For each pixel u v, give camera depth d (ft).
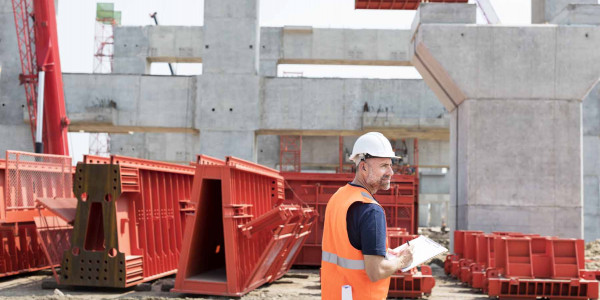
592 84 61.82
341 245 10.37
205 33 84.48
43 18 68.39
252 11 84.43
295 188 52.24
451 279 45.42
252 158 83.46
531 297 33.88
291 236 35.86
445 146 130.82
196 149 133.69
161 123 86.58
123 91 87.51
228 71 84.07
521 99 62.08
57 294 32.22
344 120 87.25
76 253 34.17
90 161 34.17
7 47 85.61
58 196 42.65
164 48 142.61
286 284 39.22
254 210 36.94
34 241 42.29
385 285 10.52
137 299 30.66
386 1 83.82
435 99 89.81
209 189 34.42
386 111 88.69
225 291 31.63
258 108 85.30
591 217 102.37
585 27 62.34
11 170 37.42
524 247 34.76
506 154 61.62
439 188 180.04
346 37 136.05
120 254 32.96
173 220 41.45
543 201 60.95
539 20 79.20
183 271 32.32
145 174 37.42
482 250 42.16
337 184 52.34
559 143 61.62
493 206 61.00
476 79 62.34
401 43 135.44
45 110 69.97
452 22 62.75
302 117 86.38
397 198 52.80
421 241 11.16
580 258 35.55
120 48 142.82
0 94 85.20
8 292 33.37
